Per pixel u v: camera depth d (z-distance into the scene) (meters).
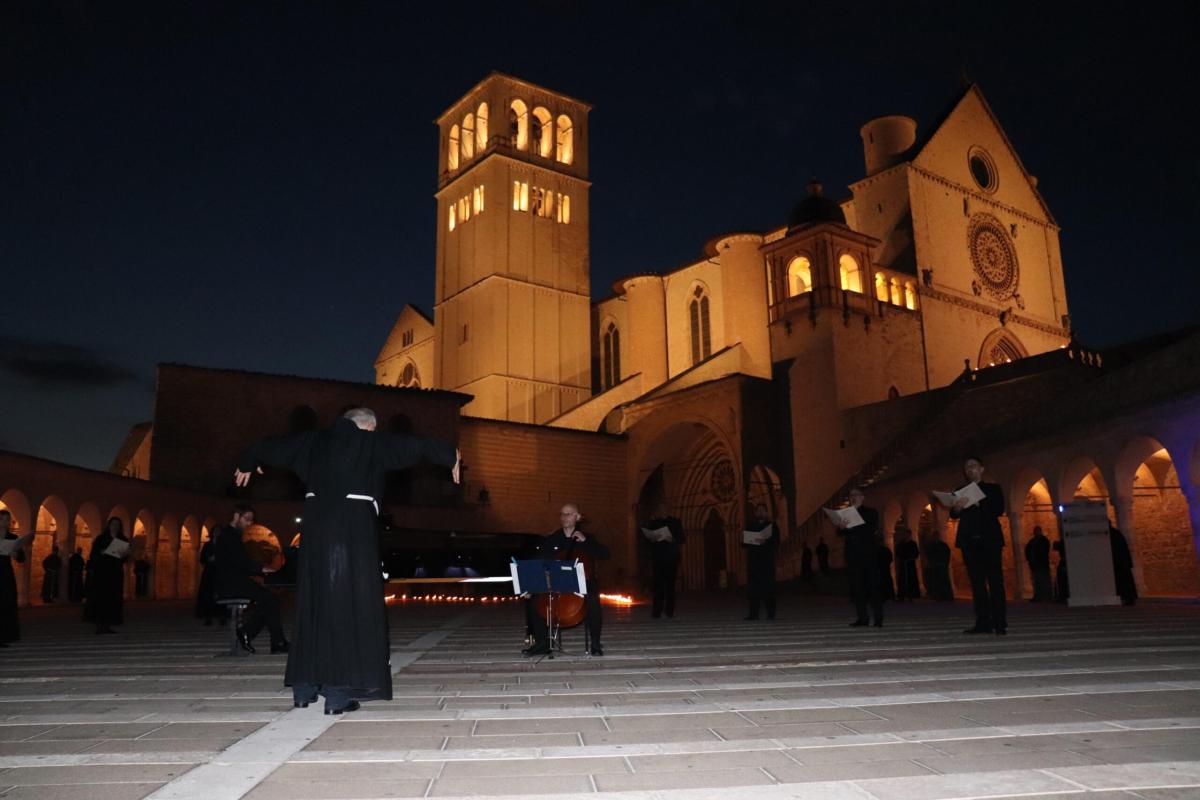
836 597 29.75
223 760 4.11
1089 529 17.78
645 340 55.06
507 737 4.64
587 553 9.41
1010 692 5.76
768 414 42.62
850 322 41.88
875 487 31.97
